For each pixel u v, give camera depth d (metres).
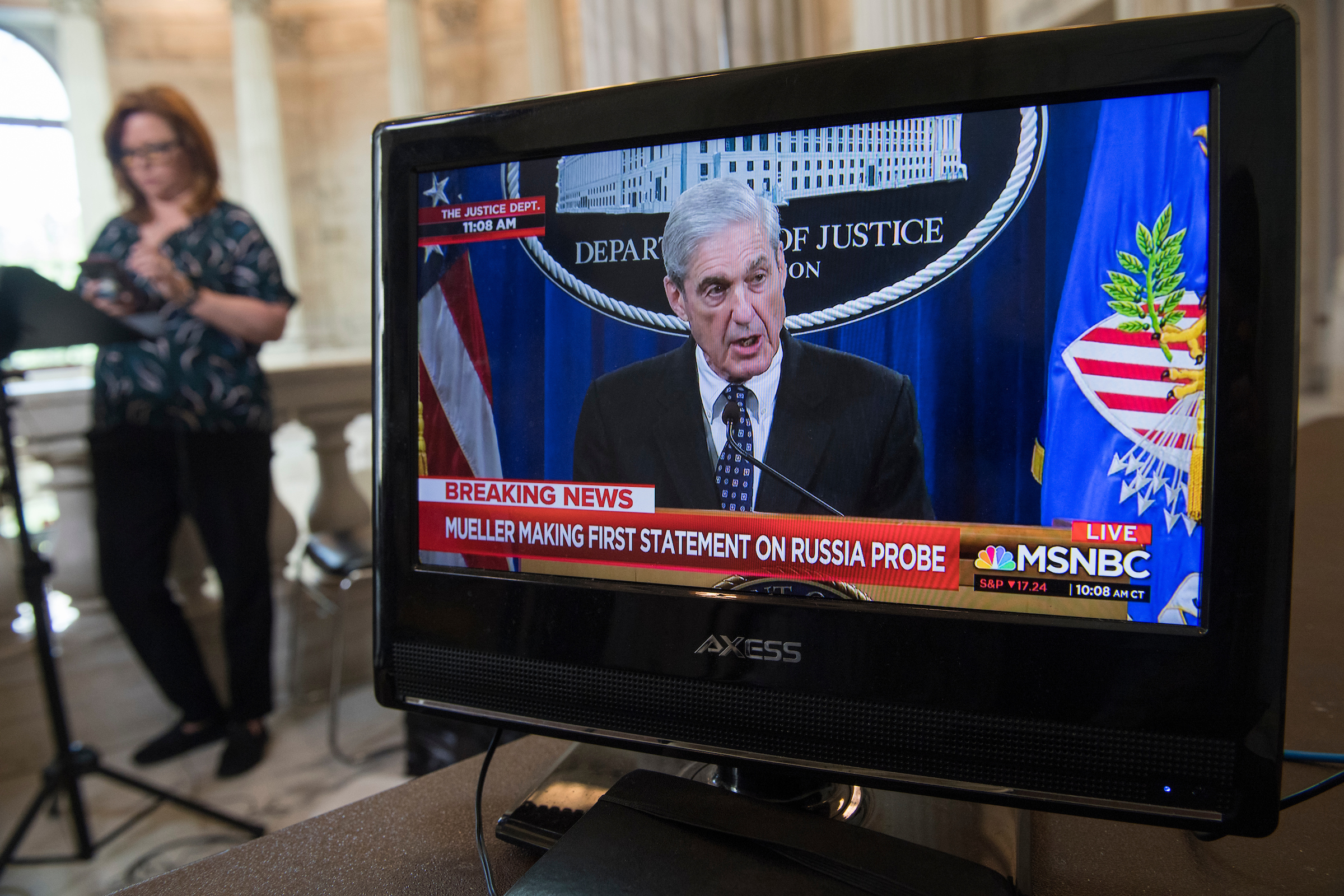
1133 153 0.42
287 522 2.66
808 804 0.50
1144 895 0.43
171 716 2.45
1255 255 0.39
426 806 0.53
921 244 0.45
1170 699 0.42
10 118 8.46
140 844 1.88
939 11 3.28
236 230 2.11
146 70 9.28
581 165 0.50
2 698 2.20
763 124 0.47
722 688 0.49
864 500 0.47
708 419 0.49
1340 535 0.99
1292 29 0.38
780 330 0.48
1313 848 0.46
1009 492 0.44
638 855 0.41
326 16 9.92
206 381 2.07
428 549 0.55
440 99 10.14
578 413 0.51
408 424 0.55
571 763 0.56
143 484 2.09
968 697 0.45
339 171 10.23
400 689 0.56
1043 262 0.43
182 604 2.45
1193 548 0.42
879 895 0.38
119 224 2.09
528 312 0.52
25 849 1.87
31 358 6.85
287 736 2.41
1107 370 0.43
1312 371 3.04
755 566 0.49
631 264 0.50
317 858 0.47
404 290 0.54
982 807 0.49
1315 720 0.59
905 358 0.46
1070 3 3.41
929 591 0.46
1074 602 0.43
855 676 0.46
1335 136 2.98
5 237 8.51
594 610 0.51
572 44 8.88
